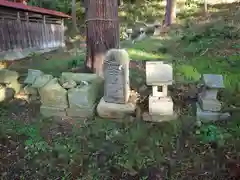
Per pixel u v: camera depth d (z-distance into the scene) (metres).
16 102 4.20
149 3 19.03
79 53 7.99
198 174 2.49
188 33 8.67
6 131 3.44
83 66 5.31
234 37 7.17
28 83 4.16
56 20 12.75
